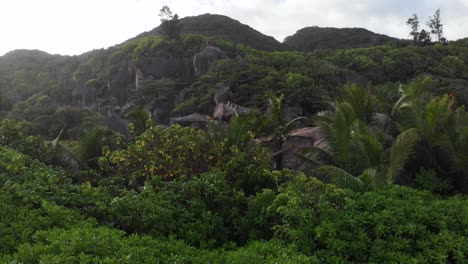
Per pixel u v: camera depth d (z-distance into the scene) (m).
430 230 6.15
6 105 54.97
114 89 60.88
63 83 69.88
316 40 99.25
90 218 6.34
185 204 7.60
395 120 20.28
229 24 96.44
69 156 13.23
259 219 7.18
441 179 13.39
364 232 6.03
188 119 33.84
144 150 10.76
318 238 5.96
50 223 5.90
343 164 12.80
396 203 6.63
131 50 67.69
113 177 10.38
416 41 75.75
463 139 13.70
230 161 9.62
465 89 42.31
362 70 53.91
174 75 58.31
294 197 6.62
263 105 35.34
